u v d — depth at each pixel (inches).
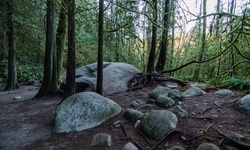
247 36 217.0
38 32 349.1
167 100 153.7
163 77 282.0
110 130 127.8
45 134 131.0
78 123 134.9
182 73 536.4
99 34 183.9
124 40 280.4
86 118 138.0
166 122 117.1
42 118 167.5
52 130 136.5
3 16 298.5
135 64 489.7
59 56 331.6
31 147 114.0
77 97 156.8
